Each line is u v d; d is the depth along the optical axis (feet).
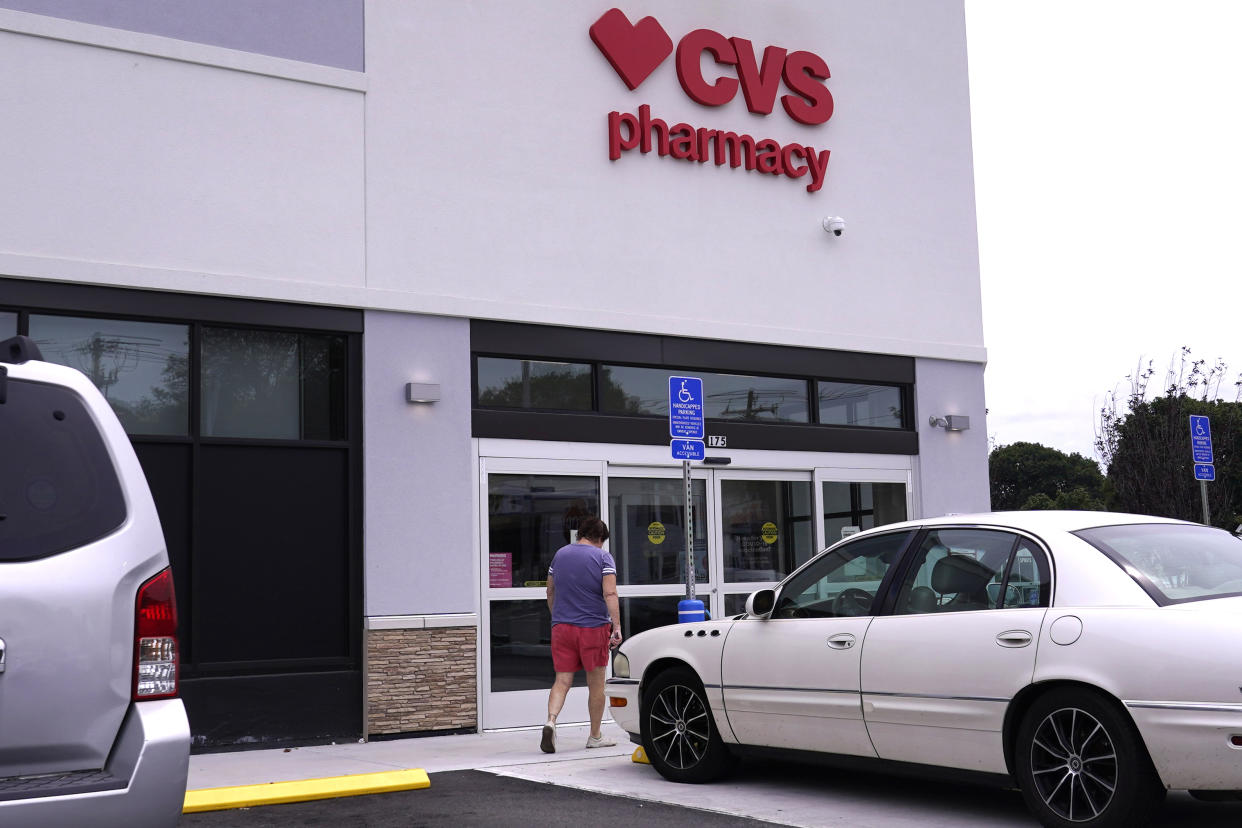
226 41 33.88
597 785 25.61
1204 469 41.88
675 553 40.04
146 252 32.19
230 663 32.37
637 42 40.63
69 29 31.58
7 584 12.88
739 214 42.42
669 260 40.73
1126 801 18.15
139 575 13.83
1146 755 18.17
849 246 44.78
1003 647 20.07
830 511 43.21
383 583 34.55
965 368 47.09
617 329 39.32
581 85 39.65
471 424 36.58
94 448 13.96
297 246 34.37
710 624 25.72
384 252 35.63
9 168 30.68
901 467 44.98
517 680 36.68
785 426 42.39
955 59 48.57
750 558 41.47
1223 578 20.07
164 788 13.37
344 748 32.58
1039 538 20.88
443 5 37.37
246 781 26.81
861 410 44.78
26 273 30.48
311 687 33.35
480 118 37.65
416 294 35.83
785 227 43.39
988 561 21.40
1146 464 82.94
